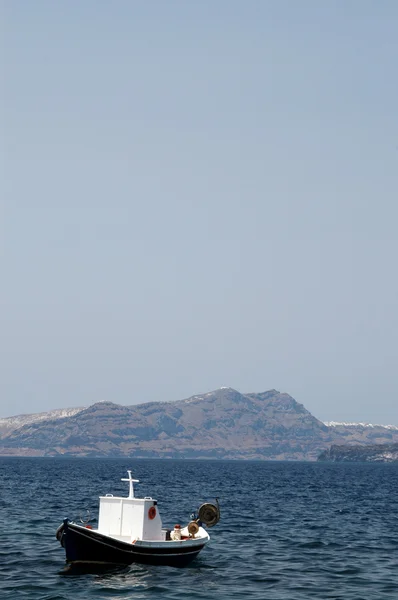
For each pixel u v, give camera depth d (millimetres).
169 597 151875
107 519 177625
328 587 167625
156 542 172500
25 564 183250
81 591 154500
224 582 169125
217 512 197625
